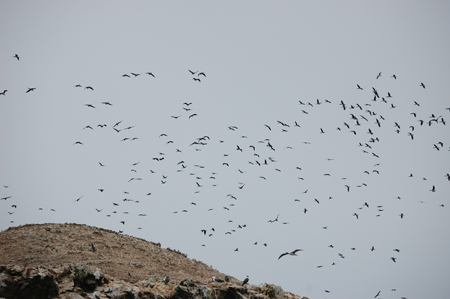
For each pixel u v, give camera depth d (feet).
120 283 166.20
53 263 190.70
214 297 167.84
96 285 161.07
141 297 157.58
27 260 193.26
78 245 223.10
